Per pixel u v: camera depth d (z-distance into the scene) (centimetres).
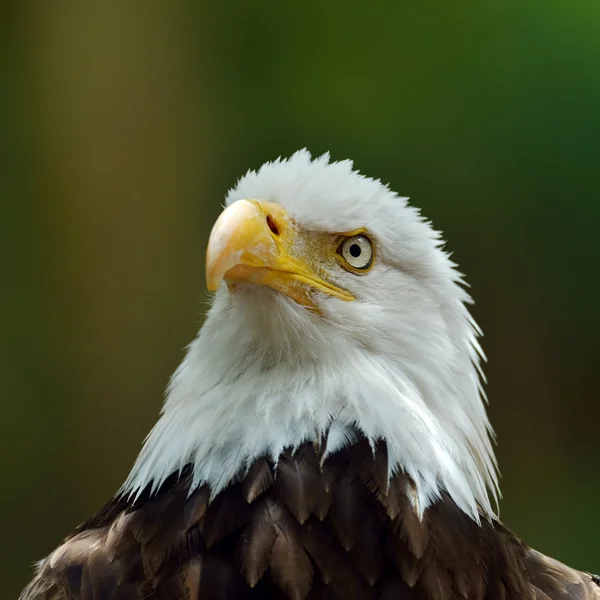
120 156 1448
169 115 1477
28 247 1482
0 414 1505
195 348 631
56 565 551
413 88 1728
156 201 1462
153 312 1452
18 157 1488
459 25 1738
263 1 1697
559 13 1723
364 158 1711
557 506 1803
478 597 527
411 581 514
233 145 1631
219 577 508
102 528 569
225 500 530
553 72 1716
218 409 570
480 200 1722
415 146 1716
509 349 1794
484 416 643
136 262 1452
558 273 1748
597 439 1822
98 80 1439
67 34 1444
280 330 590
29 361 1490
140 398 1435
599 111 1703
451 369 618
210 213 1553
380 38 1733
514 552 591
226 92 1622
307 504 523
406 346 605
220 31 1609
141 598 511
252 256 577
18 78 1483
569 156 1706
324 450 541
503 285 1758
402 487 537
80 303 1462
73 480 1472
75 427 1466
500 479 1812
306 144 1700
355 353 594
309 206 609
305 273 600
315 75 1725
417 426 562
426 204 1717
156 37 1462
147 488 573
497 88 1722
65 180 1457
